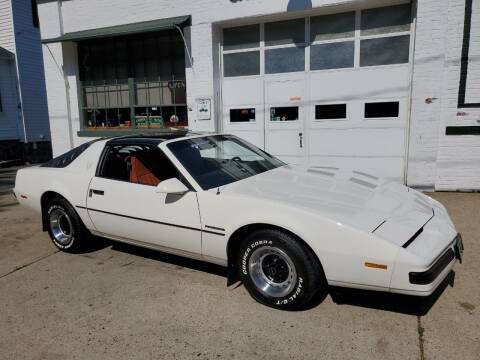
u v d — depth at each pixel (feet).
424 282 8.50
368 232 8.91
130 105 31.65
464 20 21.02
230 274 11.07
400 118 23.54
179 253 12.12
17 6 44.52
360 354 8.40
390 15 23.04
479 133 21.83
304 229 9.38
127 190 12.69
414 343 8.70
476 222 16.84
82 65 33.01
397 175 24.11
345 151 25.12
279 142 26.76
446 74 21.72
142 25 27.84
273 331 9.36
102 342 9.23
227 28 27.17
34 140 47.91
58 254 15.06
